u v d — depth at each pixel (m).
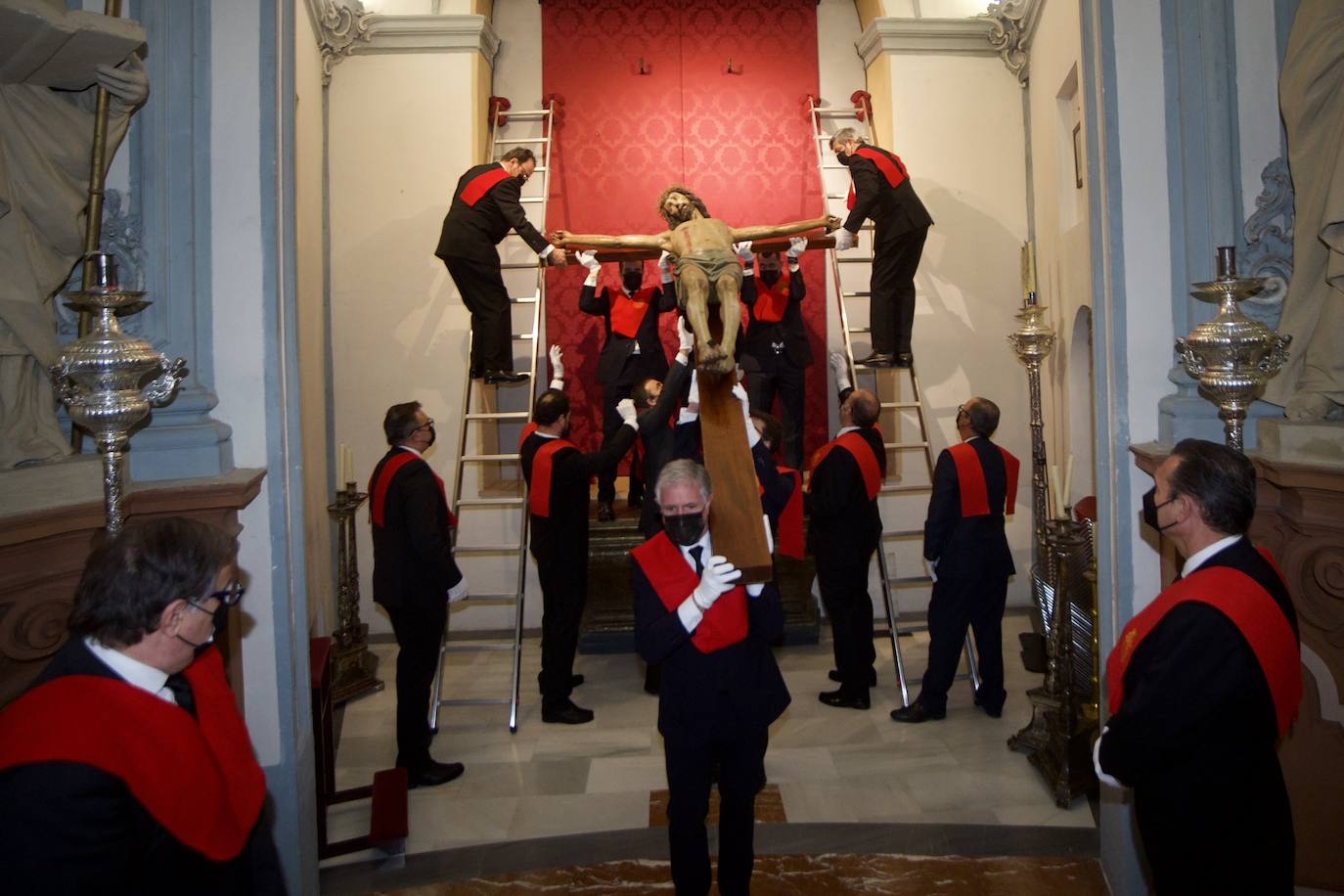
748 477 2.52
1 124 2.36
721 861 2.53
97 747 1.26
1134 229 2.82
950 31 5.75
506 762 3.88
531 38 6.22
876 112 6.03
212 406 2.66
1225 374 2.20
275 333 2.72
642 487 5.60
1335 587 2.49
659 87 6.25
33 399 2.43
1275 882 1.72
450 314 5.58
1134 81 2.80
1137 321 2.82
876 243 5.07
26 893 1.18
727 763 2.48
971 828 3.23
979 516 4.03
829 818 3.33
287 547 2.74
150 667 1.40
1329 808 2.61
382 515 3.63
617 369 5.12
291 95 2.88
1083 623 4.07
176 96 2.67
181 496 2.45
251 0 2.71
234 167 2.71
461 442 5.04
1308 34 2.61
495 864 3.16
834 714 4.29
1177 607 1.75
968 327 5.82
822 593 4.34
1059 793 3.36
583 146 6.22
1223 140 2.75
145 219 2.64
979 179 5.82
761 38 6.29
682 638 2.33
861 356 6.19
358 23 5.47
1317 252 2.63
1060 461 5.37
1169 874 1.79
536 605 5.70
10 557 2.17
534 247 4.78
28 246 2.38
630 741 4.07
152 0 2.64
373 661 4.95
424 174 5.57
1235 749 1.70
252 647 2.70
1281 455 2.52
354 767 3.89
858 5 6.23
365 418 5.56
